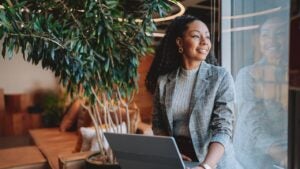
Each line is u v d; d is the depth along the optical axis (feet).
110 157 5.72
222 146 3.47
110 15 4.88
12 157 9.51
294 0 3.03
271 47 5.55
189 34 3.91
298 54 2.98
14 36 4.33
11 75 19.25
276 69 5.42
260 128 5.85
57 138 12.37
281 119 5.36
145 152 3.06
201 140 3.83
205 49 3.91
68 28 4.87
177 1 5.90
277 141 5.49
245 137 5.90
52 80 20.03
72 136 12.71
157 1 5.10
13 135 18.43
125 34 5.22
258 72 5.93
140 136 3.01
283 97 5.25
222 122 3.63
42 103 19.44
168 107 4.08
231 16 6.59
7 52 4.53
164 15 5.38
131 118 7.50
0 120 18.19
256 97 5.95
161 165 3.01
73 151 9.30
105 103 5.66
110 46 4.97
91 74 5.14
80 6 4.88
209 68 3.97
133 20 5.19
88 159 5.99
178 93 4.04
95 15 4.74
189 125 3.88
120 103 5.90
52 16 4.82
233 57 6.54
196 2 8.29
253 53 6.10
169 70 4.31
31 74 19.67
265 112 5.74
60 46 4.65
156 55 4.58
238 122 5.95
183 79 4.05
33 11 4.72
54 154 9.71
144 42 5.30
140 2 5.19
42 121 18.95
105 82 5.38
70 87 5.41
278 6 5.33
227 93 3.76
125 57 5.28
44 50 4.58
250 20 6.16
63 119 14.55
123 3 5.24
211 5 7.00
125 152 3.27
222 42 6.59
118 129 6.08
